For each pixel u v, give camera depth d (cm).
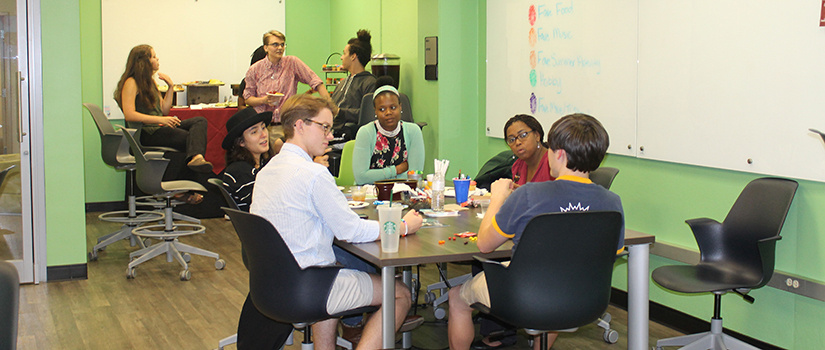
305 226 254
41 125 452
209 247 566
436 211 322
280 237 239
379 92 409
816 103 287
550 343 312
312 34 802
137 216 580
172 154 634
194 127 596
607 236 238
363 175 404
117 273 488
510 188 263
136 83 592
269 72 646
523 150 357
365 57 611
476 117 538
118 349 347
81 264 471
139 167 491
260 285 253
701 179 350
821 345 305
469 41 528
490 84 510
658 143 367
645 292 285
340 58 778
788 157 300
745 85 317
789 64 297
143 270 496
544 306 240
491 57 507
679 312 377
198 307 414
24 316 396
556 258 237
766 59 307
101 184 722
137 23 719
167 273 489
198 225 573
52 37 448
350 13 736
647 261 284
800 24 291
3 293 167
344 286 254
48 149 455
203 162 568
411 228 274
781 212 296
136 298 430
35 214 458
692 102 344
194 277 479
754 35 311
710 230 328
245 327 286
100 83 709
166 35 732
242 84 681
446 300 393
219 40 756
